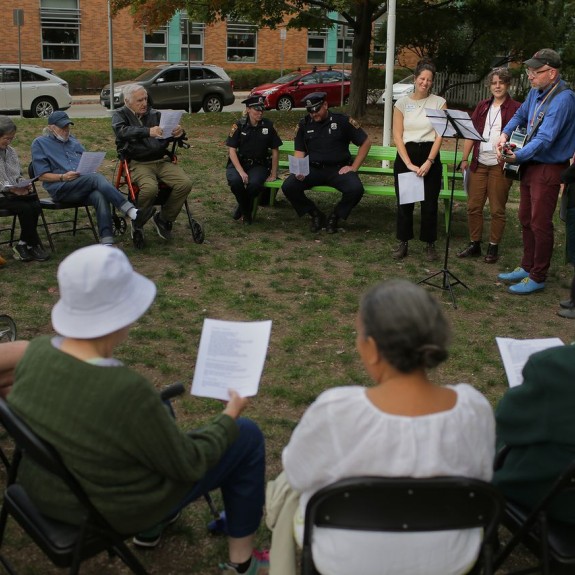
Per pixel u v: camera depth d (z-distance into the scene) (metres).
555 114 5.80
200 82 22.77
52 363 2.17
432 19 18.91
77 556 2.20
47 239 7.48
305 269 6.80
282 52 33.62
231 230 8.09
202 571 2.93
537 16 19.92
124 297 2.20
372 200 9.81
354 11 18.97
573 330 5.64
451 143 14.74
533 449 2.36
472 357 5.07
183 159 11.98
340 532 2.01
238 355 2.55
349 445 1.94
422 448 1.92
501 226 7.05
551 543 2.34
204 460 2.29
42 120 15.35
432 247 7.22
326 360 4.95
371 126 17.95
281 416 4.18
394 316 1.92
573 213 6.07
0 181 6.66
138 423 2.12
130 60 31.98
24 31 29.72
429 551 2.00
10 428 2.21
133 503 2.22
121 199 6.99
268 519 2.42
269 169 8.46
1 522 2.55
